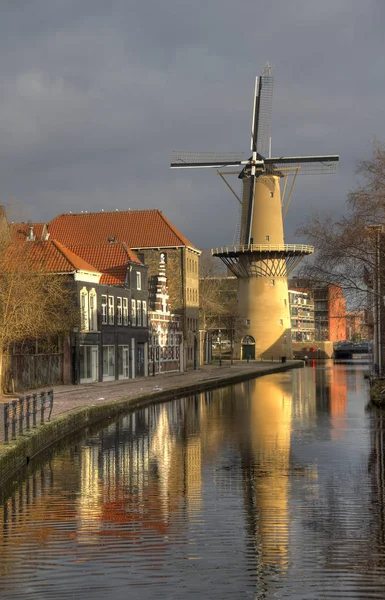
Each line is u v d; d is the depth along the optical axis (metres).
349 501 23.58
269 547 18.84
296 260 141.00
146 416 48.53
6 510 22.78
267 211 134.38
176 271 110.88
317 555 18.19
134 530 20.48
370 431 40.22
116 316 78.69
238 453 33.00
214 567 17.36
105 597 15.59
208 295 139.62
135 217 114.12
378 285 52.84
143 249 111.31
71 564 17.61
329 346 196.38
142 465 30.16
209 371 104.31
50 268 68.88
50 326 65.38
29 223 81.56
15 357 60.03
